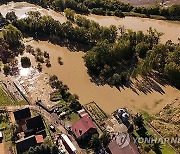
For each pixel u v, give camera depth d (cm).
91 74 14462
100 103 12706
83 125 10975
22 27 18050
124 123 11525
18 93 13462
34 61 15600
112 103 12681
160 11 18975
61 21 19300
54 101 12781
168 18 18688
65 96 12925
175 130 11125
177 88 13375
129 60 15112
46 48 16662
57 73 14650
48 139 10831
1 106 12638
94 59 14488
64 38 17350
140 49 15100
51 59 15688
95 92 13338
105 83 13812
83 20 17925
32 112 12219
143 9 19288
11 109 12438
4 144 10806
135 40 15800
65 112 12062
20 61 15662
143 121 11581
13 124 11281
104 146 10475
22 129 11269
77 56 15812
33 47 16825
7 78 14512
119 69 14575
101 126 11431
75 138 10925
